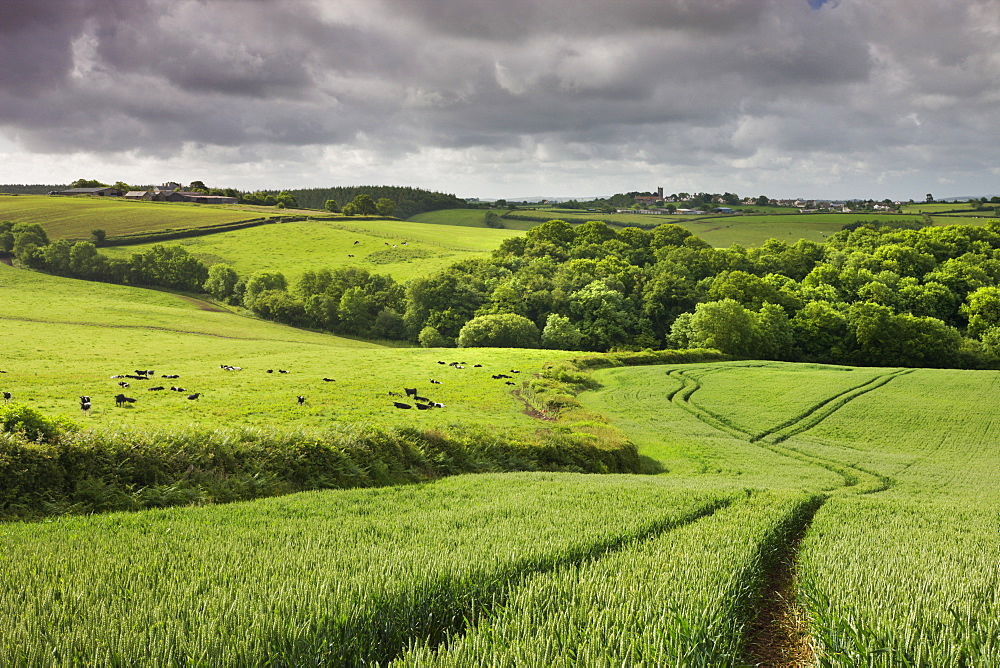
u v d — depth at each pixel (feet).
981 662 17.63
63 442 56.90
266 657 17.98
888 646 18.44
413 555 28.89
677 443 125.90
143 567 27.50
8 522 47.65
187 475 62.08
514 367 221.46
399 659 18.99
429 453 86.38
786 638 24.77
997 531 46.19
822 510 53.06
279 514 45.98
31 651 17.38
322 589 22.71
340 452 75.25
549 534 36.06
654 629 19.15
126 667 17.04
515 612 21.52
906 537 40.32
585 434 114.11
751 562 30.30
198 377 186.60
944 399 166.61
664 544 33.91
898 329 276.82
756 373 210.59
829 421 148.15
